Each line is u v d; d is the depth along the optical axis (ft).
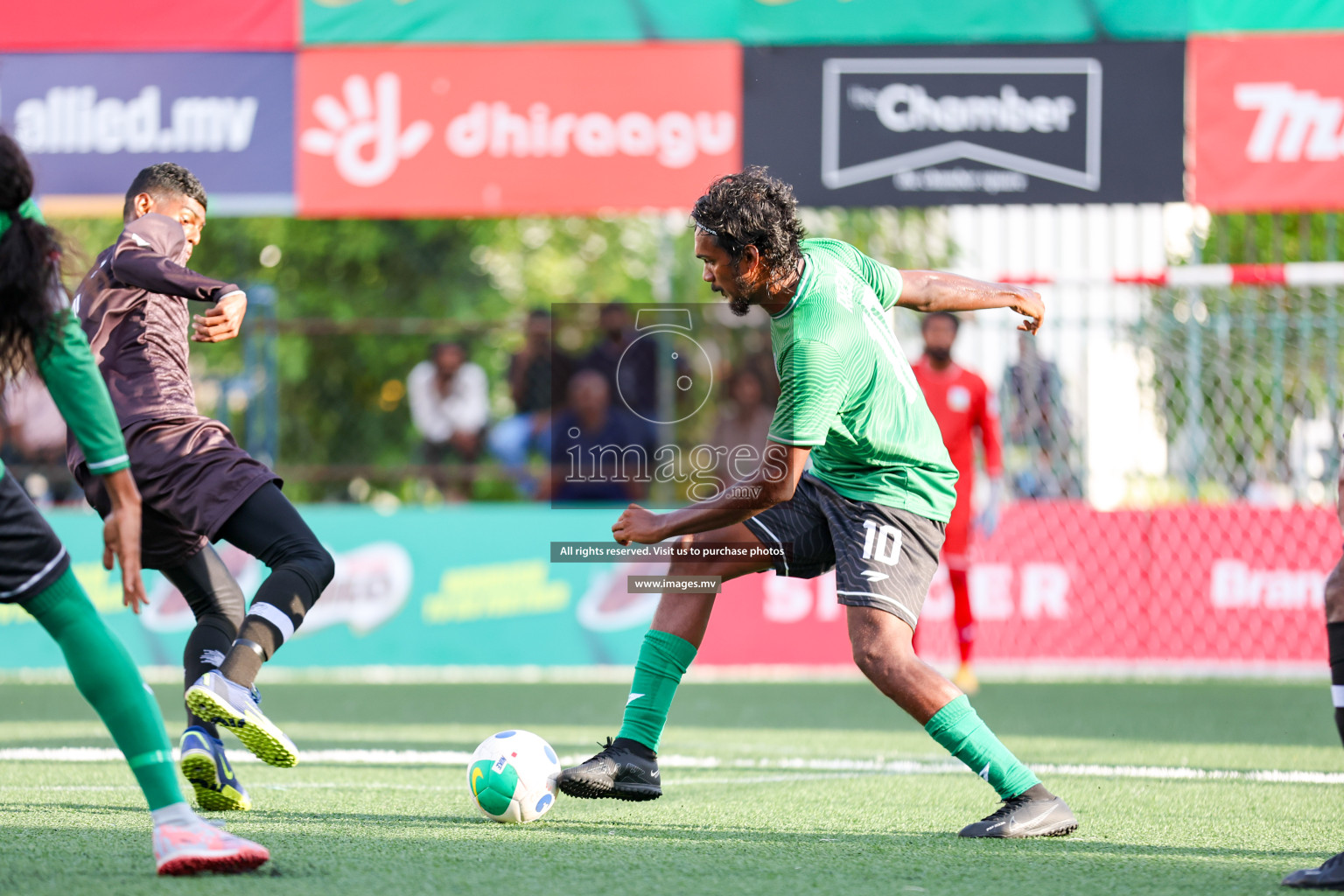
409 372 190.60
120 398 46.29
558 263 207.31
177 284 44.52
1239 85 103.04
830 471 45.16
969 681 95.71
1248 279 104.99
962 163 104.42
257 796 51.06
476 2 107.34
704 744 70.85
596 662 111.45
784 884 35.40
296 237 198.08
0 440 101.96
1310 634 109.60
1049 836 43.32
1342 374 110.83
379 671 111.55
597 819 46.11
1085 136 103.71
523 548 112.16
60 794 51.39
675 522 41.98
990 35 104.12
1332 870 35.12
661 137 106.32
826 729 77.92
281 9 108.17
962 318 111.34
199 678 43.60
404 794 52.29
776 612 111.14
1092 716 84.43
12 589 32.91
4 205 32.24
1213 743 71.77
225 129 108.58
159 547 47.55
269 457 114.42
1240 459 111.14
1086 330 111.04
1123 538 110.63
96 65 108.58
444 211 107.65
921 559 43.78
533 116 107.14
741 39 105.70
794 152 105.50
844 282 42.70
